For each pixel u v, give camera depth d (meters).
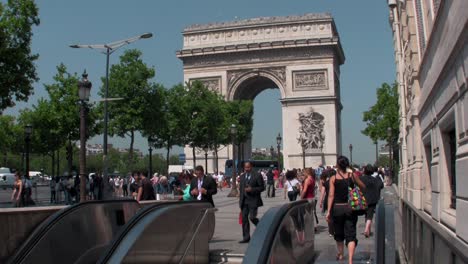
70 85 69.12
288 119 97.38
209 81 102.38
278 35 99.81
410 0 17.44
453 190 10.55
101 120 68.31
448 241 7.96
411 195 19.39
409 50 18.77
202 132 84.38
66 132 69.00
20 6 42.41
